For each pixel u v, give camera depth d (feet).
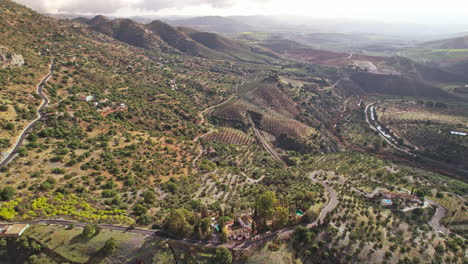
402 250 311.06
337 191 432.25
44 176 368.07
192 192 427.33
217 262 266.98
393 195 424.05
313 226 325.62
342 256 299.58
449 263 309.83
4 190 310.45
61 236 269.85
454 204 427.33
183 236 290.97
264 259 275.59
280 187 469.16
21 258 256.52
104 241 270.26
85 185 376.07
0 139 409.28
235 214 339.57
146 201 361.71
